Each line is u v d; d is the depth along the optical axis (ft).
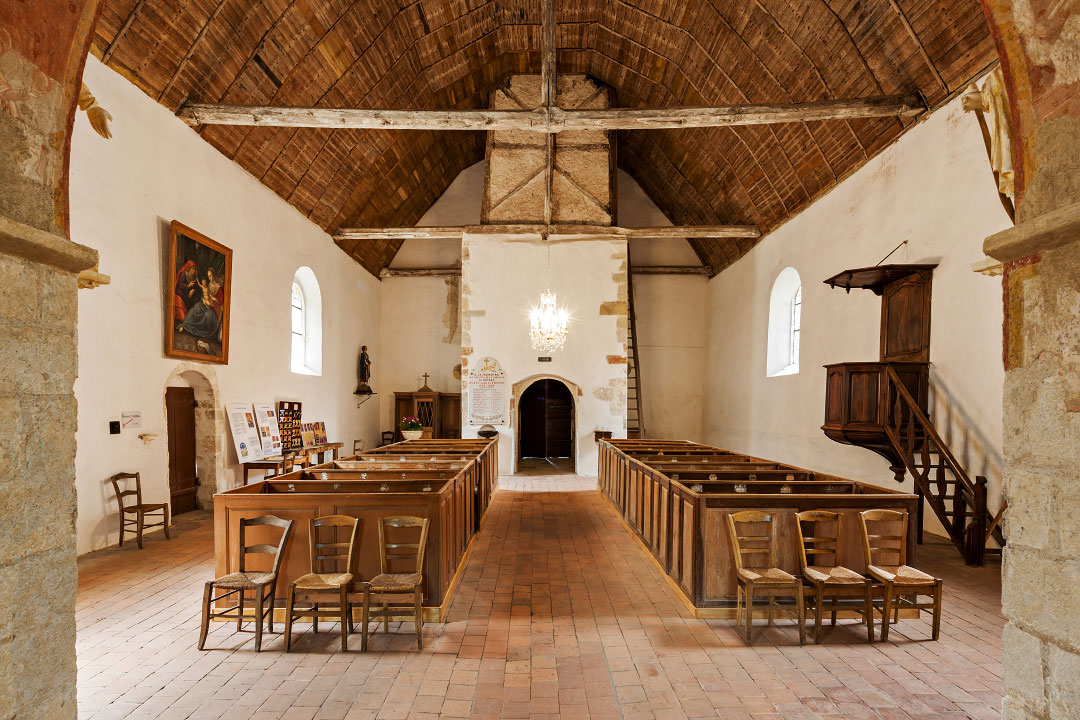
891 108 22.79
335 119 24.22
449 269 49.73
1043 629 5.25
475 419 39.11
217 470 26.14
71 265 6.08
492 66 39.40
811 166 30.32
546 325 33.12
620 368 39.37
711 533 14.07
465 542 18.84
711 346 49.19
